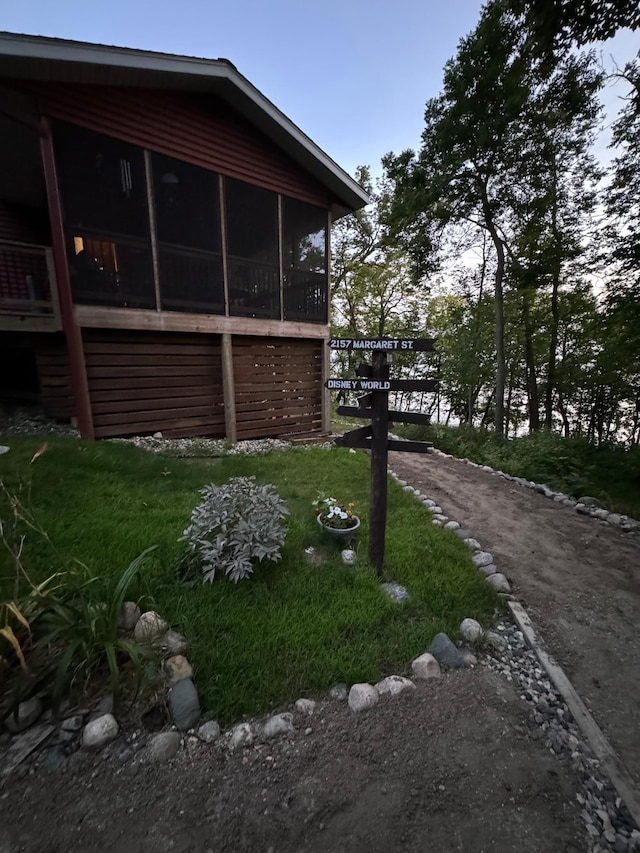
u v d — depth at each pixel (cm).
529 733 177
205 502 289
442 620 245
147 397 624
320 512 358
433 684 201
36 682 167
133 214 572
